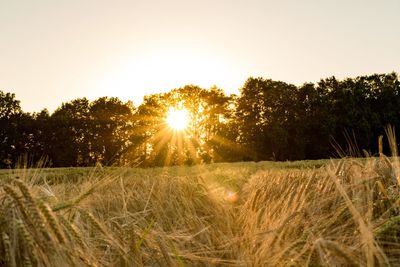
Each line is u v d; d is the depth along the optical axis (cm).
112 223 354
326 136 6519
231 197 587
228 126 7762
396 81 6919
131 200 444
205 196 513
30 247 176
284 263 239
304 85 7019
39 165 276
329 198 331
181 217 410
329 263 192
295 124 6644
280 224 287
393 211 288
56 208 227
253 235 298
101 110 7550
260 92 7119
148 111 7894
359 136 6431
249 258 274
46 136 7012
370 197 301
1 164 6788
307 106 6850
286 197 413
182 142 7831
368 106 6712
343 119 6519
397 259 221
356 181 352
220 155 7475
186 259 295
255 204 439
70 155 6981
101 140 7250
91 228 288
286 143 6438
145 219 403
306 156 6750
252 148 6769
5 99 7044
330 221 272
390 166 360
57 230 178
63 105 7850
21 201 183
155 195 461
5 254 183
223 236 353
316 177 446
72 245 205
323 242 148
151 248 297
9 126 6956
